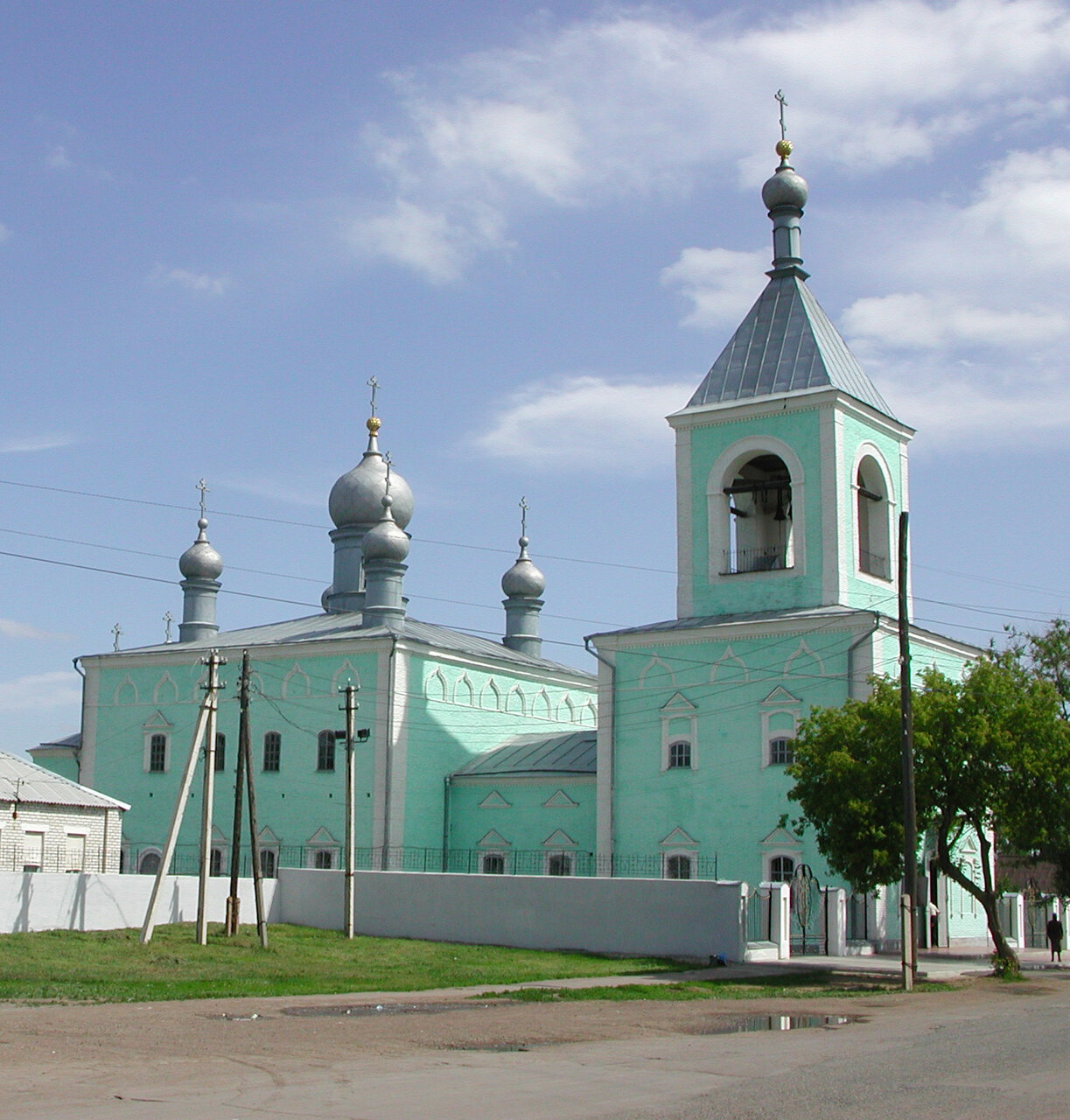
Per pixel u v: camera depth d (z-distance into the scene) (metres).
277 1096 13.72
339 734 41.97
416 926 42.00
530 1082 14.88
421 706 54.97
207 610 64.88
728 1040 19.45
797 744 35.53
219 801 57.38
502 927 40.31
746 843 45.56
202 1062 16.16
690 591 49.41
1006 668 35.62
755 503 50.94
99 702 61.31
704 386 50.78
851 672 44.62
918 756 33.50
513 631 68.50
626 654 49.09
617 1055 17.42
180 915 42.09
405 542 58.03
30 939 35.09
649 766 47.94
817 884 41.22
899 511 50.94
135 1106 13.02
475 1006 24.31
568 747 54.81
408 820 53.50
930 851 45.81
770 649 46.28
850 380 49.56
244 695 39.25
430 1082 14.83
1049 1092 14.12
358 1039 18.88
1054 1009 25.48
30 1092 13.84
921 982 32.19
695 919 37.00
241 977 29.25
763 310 51.81
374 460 65.00
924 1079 15.12
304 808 55.09
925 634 47.91
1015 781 33.56
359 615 61.25
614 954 37.88
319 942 38.72
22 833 44.41
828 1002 26.66
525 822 53.12
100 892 39.59
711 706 47.06
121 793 59.91
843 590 46.69
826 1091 14.12
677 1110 12.95
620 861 47.81
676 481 50.41
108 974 29.25
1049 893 45.31
